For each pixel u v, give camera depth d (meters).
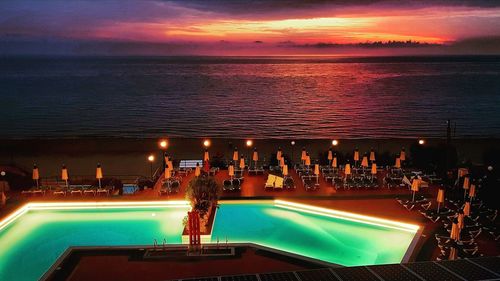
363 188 23.17
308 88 106.31
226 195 22.19
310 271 10.31
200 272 13.97
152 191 23.42
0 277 15.08
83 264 14.46
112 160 35.53
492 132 56.28
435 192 22.36
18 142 41.06
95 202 21.39
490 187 21.11
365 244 17.64
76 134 55.34
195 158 34.91
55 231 19.02
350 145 38.81
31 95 95.00
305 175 25.27
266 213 21.02
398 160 24.88
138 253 15.23
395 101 84.38
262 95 94.25
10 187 24.03
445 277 9.62
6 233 18.80
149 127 60.66
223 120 66.12
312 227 19.36
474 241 15.80
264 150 37.47
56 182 25.86
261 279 9.99
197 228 15.23
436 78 129.75
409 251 15.27
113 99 89.00
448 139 26.19
